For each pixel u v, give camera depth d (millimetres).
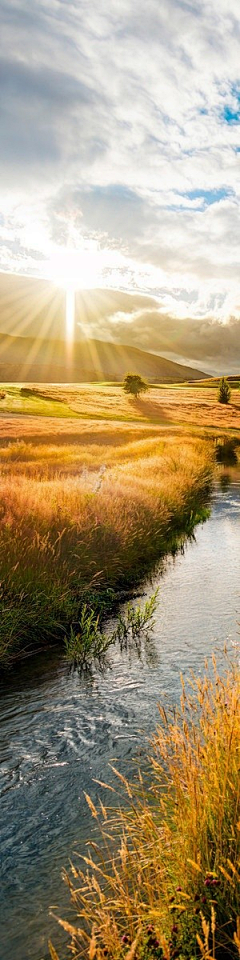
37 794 3752
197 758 2934
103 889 2875
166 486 15227
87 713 4852
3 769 4039
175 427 67000
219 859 2480
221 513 16844
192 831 2574
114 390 130750
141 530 10555
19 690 5387
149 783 3760
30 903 2859
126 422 73562
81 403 100000
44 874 3047
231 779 2770
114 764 4062
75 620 7270
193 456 27156
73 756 4188
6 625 6336
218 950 2334
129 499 11891
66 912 2791
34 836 3352
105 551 9180
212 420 84250
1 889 2953
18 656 6219
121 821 3389
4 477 13062
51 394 111500
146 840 2949
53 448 36062
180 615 7605
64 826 3428
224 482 25078
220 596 8414
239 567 10266
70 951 2574
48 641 6680
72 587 7945
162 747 3266
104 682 5535
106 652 6371
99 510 10211
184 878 2520
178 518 14586
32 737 4473
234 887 2340
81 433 51375
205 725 3133
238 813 2627
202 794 2736
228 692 3268
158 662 6031
